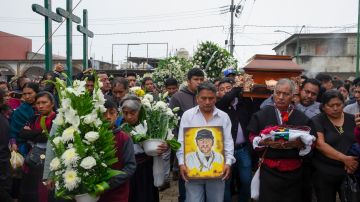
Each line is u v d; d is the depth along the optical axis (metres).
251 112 5.88
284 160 4.28
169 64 14.02
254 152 5.03
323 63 35.62
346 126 4.48
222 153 4.44
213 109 4.62
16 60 26.47
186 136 4.50
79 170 3.28
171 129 4.70
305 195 4.60
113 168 3.70
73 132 3.31
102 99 3.54
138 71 24.72
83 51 11.99
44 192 4.77
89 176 3.31
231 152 4.53
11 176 5.39
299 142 4.16
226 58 12.27
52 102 5.14
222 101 5.60
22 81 8.05
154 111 4.60
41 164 5.05
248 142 5.30
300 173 4.35
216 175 4.38
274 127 4.21
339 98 4.41
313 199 6.17
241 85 5.64
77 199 3.36
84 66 12.03
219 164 4.41
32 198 5.13
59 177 3.35
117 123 4.72
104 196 3.65
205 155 4.43
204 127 4.51
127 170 3.71
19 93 7.78
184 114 4.68
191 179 4.41
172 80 8.15
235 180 6.23
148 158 4.69
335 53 35.81
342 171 4.37
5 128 5.22
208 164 4.41
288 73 6.24
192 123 4.60
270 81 5.89
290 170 4.29
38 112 5.52
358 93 5.75
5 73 26.53
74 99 3.44
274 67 6.19
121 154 3.75
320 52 36.16
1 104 5.56
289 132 4.12
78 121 3.38
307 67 35.78
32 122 5.30
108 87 7.26
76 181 3.21
